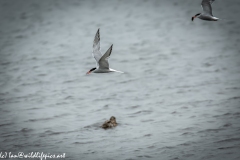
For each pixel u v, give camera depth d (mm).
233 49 51469
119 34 64938
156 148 24891
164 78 41594
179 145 25156
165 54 51844
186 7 80938
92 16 79688
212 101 33219
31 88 40344
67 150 25156
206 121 28828
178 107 32312
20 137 27359
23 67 49031
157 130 27625
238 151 23922
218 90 36125
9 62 51688
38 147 25688
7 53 56594
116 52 54750
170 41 58375
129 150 24766
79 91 38625
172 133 27000
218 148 24469
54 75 44906
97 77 43344
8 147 25734
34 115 32094
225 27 63875
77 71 46156
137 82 40812
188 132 27016
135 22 72312
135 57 51562
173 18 73062
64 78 43500
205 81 39312
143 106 33125
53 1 95125
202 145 24984
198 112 30828
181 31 63844
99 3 91438
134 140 26109
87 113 32062
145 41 59469
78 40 62562
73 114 31969
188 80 40156
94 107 33594
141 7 84375
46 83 41938
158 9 81375
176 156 23781
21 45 61219
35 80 43250
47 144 26078
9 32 70375
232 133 26438
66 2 93875
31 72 46594
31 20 78938
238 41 55281
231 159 23047
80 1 94438
